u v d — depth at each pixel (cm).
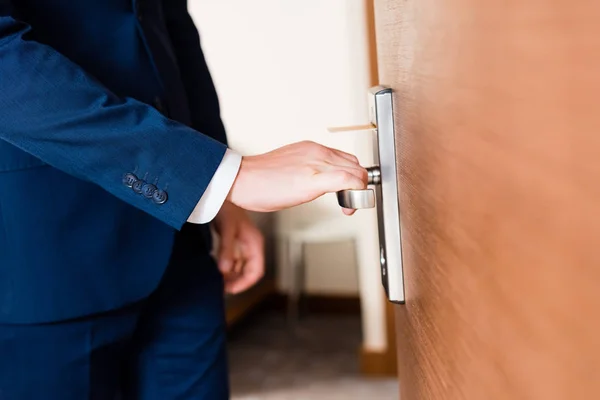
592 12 20
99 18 87
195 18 321
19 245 84
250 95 321
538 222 25
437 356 48
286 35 313
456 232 39
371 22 235
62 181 84
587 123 20
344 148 315
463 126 35
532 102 25
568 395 23
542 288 25
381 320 249
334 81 312
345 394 236
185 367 107
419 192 50
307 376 255
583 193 21
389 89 60
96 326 89
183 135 70
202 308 108
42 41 83
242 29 317
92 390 92
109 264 87
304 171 64
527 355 27
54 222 84
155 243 90
